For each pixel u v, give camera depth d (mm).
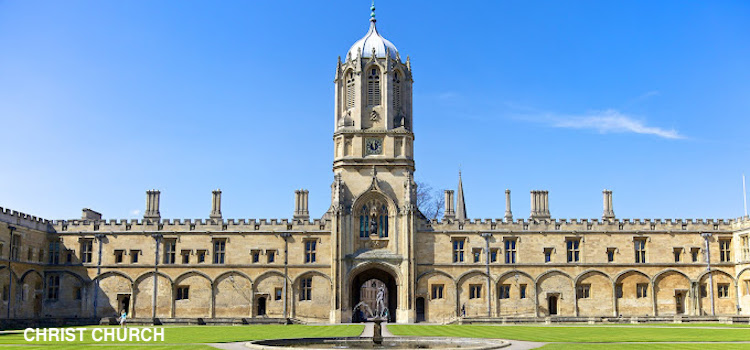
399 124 89625
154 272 84375
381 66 89938
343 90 91062
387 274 89125
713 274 85938
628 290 85562
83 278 84188
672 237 86750
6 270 75000
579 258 86125
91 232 85188
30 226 80875
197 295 84188
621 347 40719
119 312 83688
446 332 57438
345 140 87750
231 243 85125
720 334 51500
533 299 84750
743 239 84375
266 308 83812
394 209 85000
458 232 85812
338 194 84500
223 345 43250
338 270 82938
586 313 84938
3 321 67125
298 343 45562
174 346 42375
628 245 86375
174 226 85500
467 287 84812
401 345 45156
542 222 86625
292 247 85000
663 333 53125
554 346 41562
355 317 87500
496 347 39469
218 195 92188
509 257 86062
